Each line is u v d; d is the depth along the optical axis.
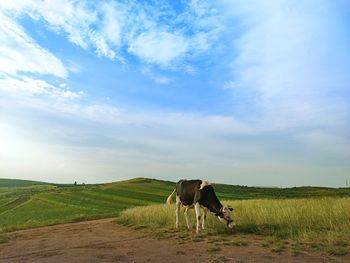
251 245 11.65
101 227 19.47
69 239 15.00
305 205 18.33
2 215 50.38
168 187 104.69
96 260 10.38
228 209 14.90
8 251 12.77
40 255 11.55
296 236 12.34
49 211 53.31
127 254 11.16
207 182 15.40
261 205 20.20
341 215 14.71
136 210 23.30
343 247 10.47
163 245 12.48
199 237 13.60
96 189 94.50
